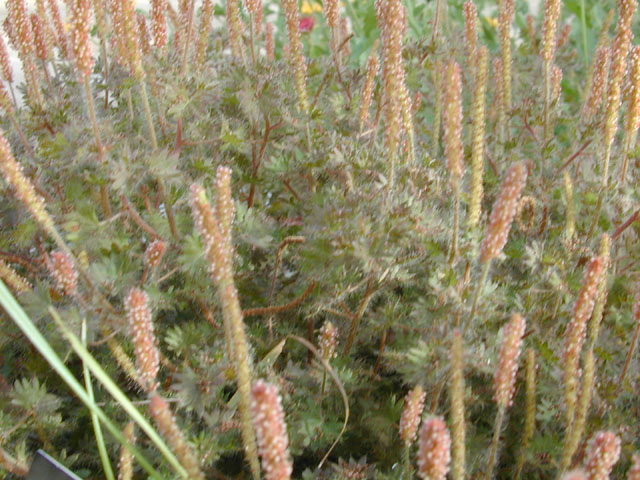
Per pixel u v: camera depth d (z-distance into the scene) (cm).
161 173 45
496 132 65
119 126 50
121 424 43
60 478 36
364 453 44
